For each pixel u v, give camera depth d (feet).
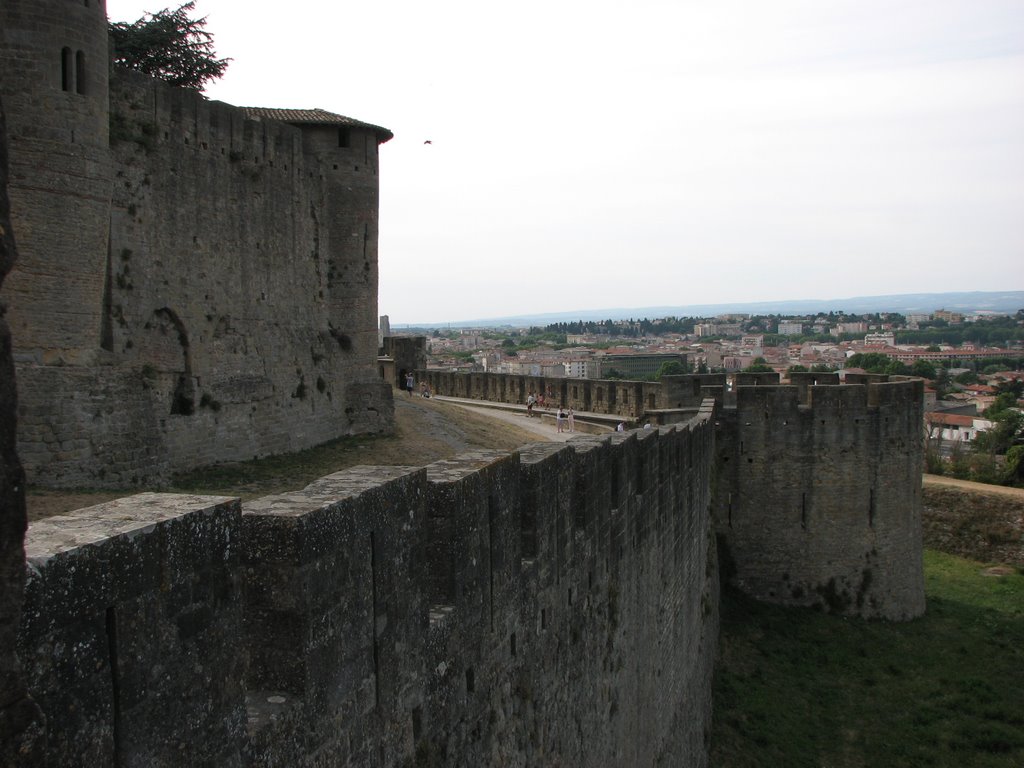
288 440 119.14
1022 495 187.73
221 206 106.32
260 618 24.44
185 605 20.33
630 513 61.05
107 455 73.00
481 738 36.24
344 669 26.23
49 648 16.89
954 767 91.66
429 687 31.81
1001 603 147.13
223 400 106.63
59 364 72.33
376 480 29.17
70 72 72.33
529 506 42.42
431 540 33.81
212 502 21.66
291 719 23.75
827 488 127.54
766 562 127.95
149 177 94.53
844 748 94.12
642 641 65.05
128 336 91.76
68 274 72.90
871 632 123.85
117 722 18.49
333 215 131.85
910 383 130.31
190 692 20.48
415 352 241.76
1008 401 547.90
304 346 123.65
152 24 157.79
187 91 100.68
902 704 104.58
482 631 36.24
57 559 17.03
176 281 99.04
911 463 131.34
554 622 45.29
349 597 26.45
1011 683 110.93
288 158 119.96
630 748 61.41
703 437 100.94
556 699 45.83
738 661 111.96
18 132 69.92
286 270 120.06
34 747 16.30
